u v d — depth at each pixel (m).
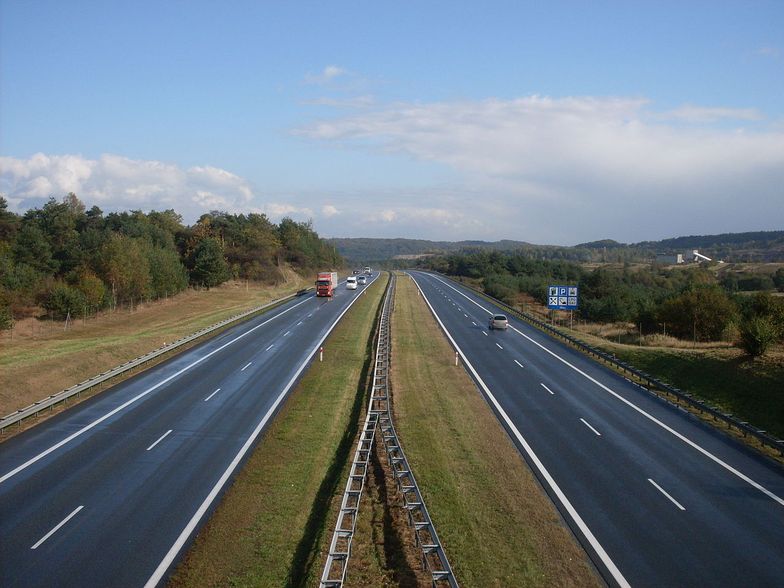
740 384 32.12
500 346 46.69
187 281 85.31
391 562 15.21
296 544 16.14
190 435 24.62
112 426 25.64
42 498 18.34
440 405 29.58
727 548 15.64
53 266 76.56
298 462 22.00
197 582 14.04
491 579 14.20
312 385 33.34
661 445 23.91
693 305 52.53
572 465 21.61
